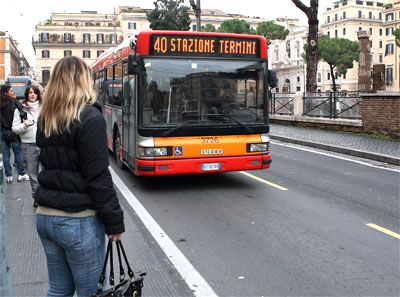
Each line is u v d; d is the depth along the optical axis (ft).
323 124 65.26
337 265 17.80
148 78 28.58
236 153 29.84
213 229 22.34
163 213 25.20
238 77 30.01
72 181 9.89
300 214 24.95
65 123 9.91
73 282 10.89
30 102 25.67
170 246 19.90
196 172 29.12
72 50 343.46
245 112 30.17
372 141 51.90
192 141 28.94
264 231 22.00
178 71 28.99
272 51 358.02
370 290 15.61
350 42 233.55
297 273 17.03
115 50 39.68
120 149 37.17
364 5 378.53
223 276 16.75
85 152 9.84
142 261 18.17
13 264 17.84
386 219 24.06
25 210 25.57
